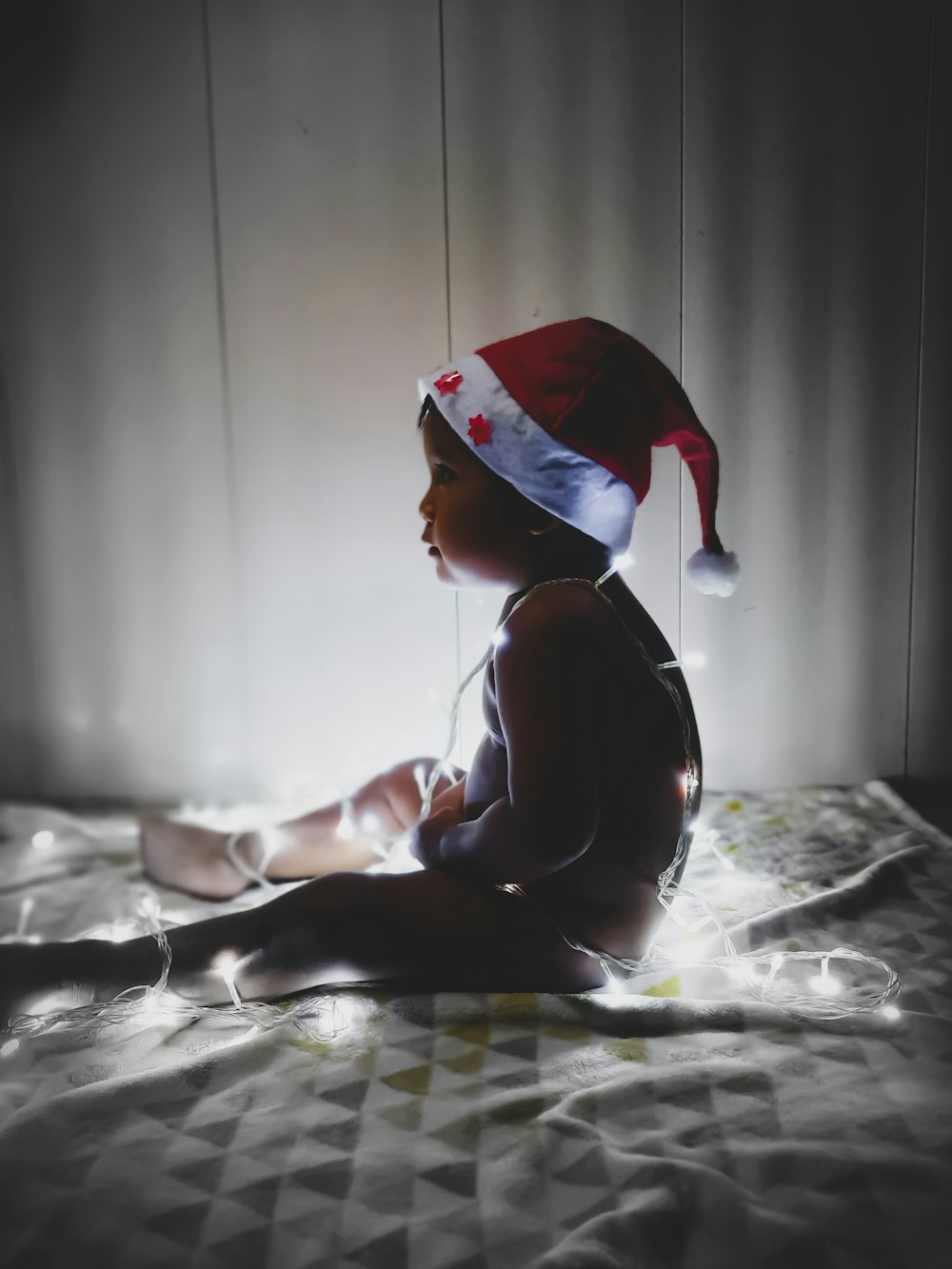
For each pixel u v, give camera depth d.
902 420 1.72
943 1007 1.09
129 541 1.86
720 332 1.71
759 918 1.27
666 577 1.77
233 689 1.88
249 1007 1.11
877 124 1.65
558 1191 0.82
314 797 1.88
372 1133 0.90
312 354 1.77
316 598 1.84
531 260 1.71
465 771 1.43
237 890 1.46
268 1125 0.92
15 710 1.92
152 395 1.81
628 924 1.13
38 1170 0.86
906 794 1.83
